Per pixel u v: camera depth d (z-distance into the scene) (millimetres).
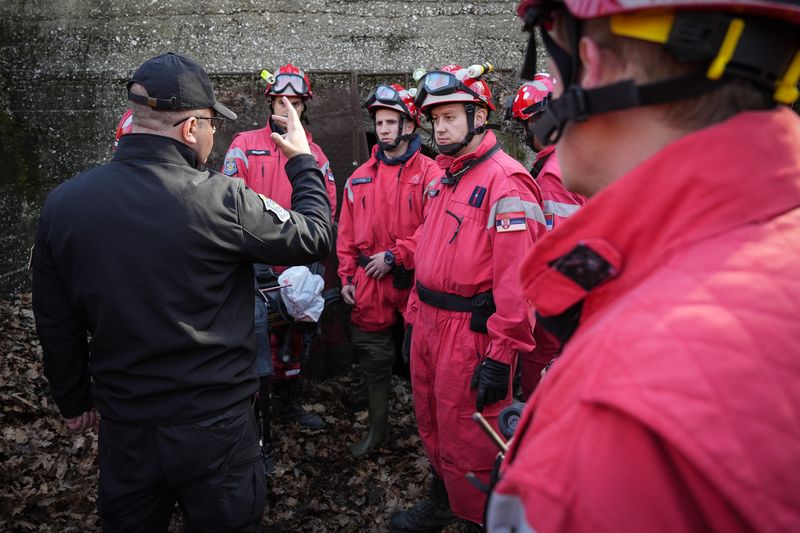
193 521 1805
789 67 606
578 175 711
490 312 2316
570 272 652
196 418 1712
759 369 469
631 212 609
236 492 1806
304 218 1917
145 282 1629
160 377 1682
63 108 4652
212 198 1691
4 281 4684
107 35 4598
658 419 457
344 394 4281
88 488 3059
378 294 3494
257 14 4551
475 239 2303
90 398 1950
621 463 476
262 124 4578
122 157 1714
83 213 1627
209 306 1719
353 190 3666
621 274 623
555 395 562
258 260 1808
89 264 1631
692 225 572
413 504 3143
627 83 607
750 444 448
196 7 4551
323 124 4559
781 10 547
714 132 574
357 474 3377
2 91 4605
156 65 1716
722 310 498
